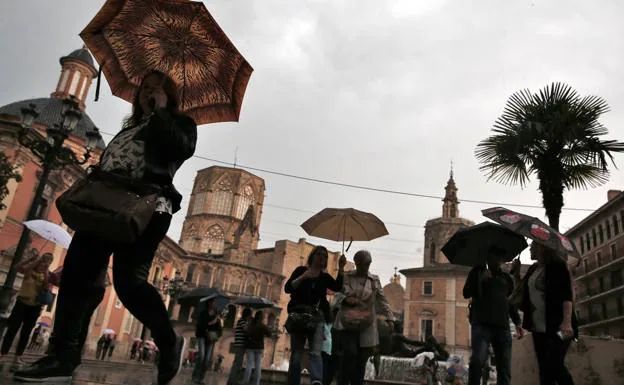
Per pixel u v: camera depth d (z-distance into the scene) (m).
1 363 5.69
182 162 2.83
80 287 2.71
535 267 5.67
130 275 2.54
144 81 2.99
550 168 9.88
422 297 56.00
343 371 5.68
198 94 3.79
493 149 10.47
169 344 2.63
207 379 13.34
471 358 5.57
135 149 2.62
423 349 20.11
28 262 6.88
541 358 5.34
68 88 38.66
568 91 10.30
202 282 57.97
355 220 8.27
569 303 5.10
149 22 3.52
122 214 2.33
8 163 20.50
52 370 2.62
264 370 12.19
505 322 5.59
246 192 73.69
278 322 59.59
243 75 3.68
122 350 38.19
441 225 67.69
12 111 35.47
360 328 5.66
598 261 50.59
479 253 7.29
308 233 8.51
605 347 6.70
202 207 72.12
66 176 28.94
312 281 5.48
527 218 5.71
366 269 6.07
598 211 49.72
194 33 3.55
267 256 67.38
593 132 9.81
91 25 3.44
